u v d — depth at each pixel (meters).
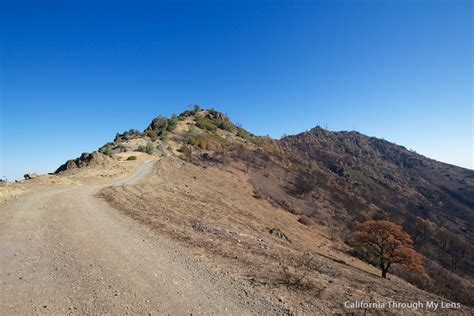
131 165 49.66
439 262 58.25
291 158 114.06
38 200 19.14
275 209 45.44
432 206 146.12
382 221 24.91
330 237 39.88
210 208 28.64
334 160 187.75
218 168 62.50
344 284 8.89
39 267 8.29
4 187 22.16
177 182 41.59
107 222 14.08
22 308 6.06
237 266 8.95
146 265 8.64
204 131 105.94
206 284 7.47
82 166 44.31
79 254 9.42
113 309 6.10
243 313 6.14
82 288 7.03
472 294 31.91
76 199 20.48
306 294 7.25
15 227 12.58
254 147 105.69
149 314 5.96
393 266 30.98
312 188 70.44
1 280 7.38
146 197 25.88
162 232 12.64
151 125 102.38
